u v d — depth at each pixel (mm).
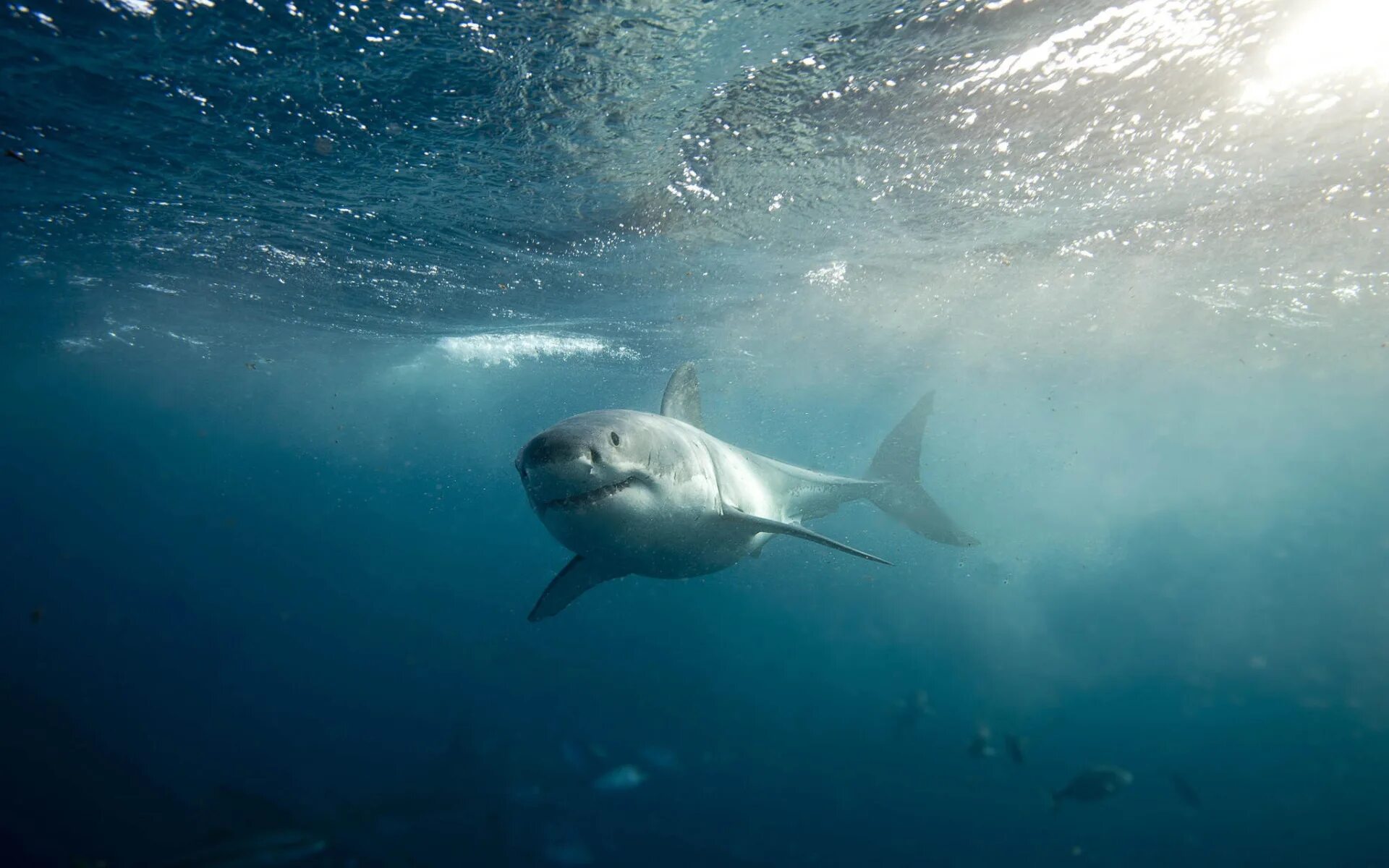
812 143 8117
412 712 22953
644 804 15812
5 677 22656
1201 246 12461
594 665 29469
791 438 49156
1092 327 19188
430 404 35688
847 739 22188
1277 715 25391
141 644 33438
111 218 11516
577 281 14148
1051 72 6621
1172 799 17562
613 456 3816
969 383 28672
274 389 34125
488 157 8383
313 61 6402
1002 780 18719
